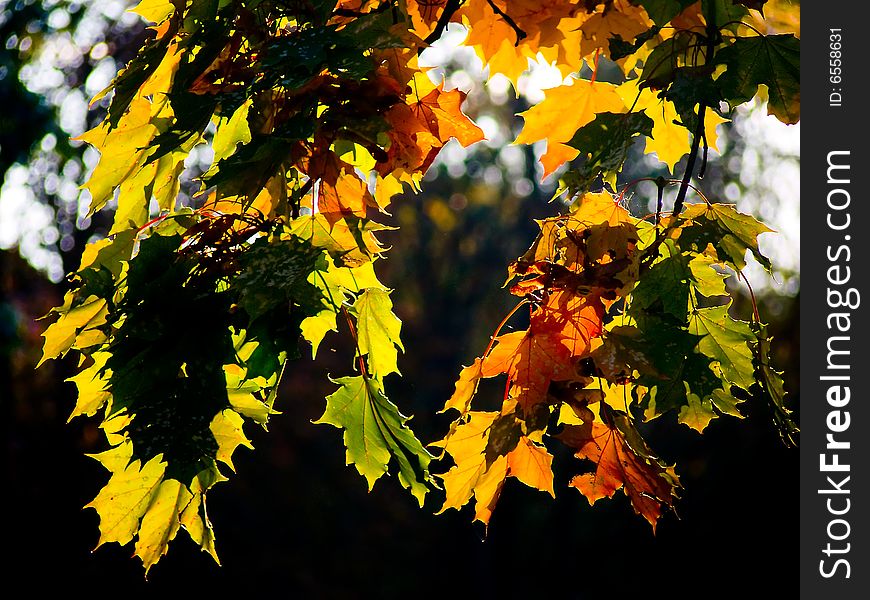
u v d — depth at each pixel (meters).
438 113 2.20
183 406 2.11
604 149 2.24
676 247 2.25
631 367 2.20
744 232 2.26
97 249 2.26
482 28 2.36
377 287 2.29
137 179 2.31
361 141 2.13
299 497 13.38
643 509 2.24
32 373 9.45
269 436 13.42
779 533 9.64
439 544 14.75
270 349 2.10
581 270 2.25
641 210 2.39
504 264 17.89
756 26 2.46
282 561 12.80
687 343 2.22
